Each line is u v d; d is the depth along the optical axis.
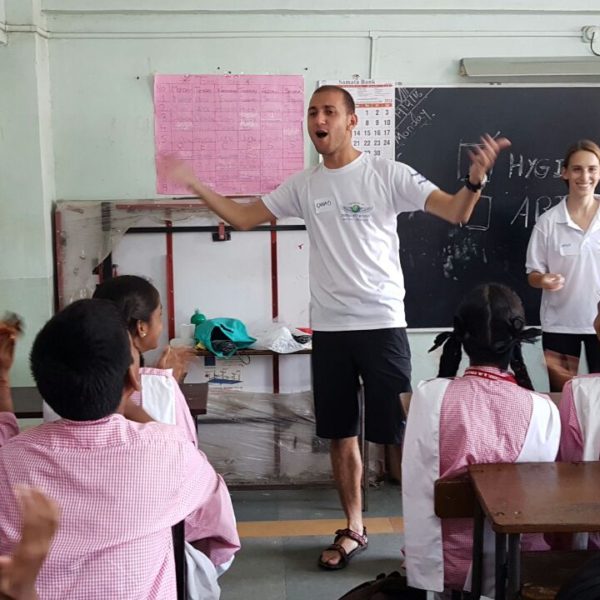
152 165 3.91
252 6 3.82
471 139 3.97
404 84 3.92
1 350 1.79
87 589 1.31
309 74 3.90
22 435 1.39
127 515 1.34
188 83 3.86
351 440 3.11
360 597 2.08
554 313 3.63
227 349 3.73
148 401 1.85
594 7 3.91
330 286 2.92
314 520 3.49
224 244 3.94
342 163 2.88
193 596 1.77
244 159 3.92
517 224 4.05
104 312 1.40
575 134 4.00
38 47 3.68
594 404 1.91
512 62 3.89
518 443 1.87
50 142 3.86
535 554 1.81
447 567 1.92
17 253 3.77
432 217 4.02
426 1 3.86
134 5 3.79
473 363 1.98
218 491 1.80
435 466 1.89
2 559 1.00
